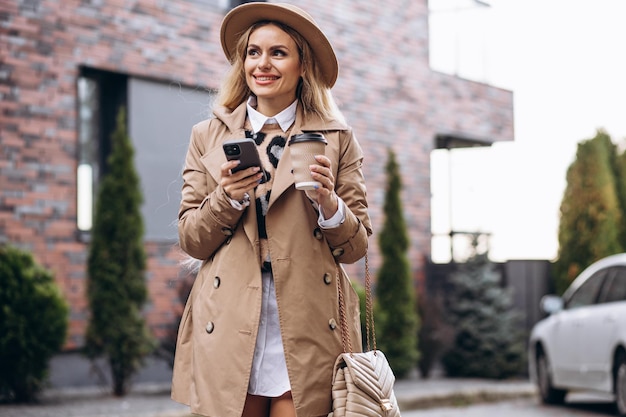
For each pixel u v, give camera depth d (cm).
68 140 1134
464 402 1200
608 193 1792
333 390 332
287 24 349
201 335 339
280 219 337
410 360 1375
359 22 1520
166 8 1236
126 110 1202
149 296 1103
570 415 1074
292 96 356
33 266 965
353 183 352
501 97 1795
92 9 1162
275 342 338
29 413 868
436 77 1662
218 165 344
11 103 1085
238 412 328
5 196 1076
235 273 336
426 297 1458
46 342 957
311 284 336
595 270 1130
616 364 1017
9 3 1087
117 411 894
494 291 1505
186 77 1256
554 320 1176
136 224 1066
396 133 1584
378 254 1530
